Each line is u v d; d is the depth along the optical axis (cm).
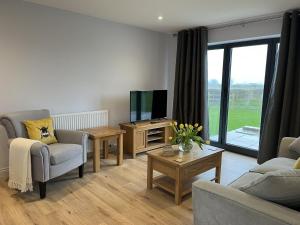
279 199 129
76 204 248
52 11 339
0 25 296
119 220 222
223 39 424
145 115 439
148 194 273
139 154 423
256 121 422
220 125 467
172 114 514
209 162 286
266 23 369
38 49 332
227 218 141
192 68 455
